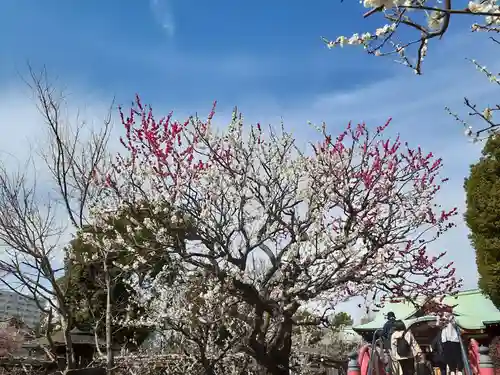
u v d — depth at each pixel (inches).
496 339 681.6
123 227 490.3
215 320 451.8
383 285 473.1
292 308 437.4
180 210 465.1
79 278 552.7
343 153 470.0
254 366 502.0
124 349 605.6
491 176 772.6
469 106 203.2
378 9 159.2
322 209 459.8
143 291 525.7
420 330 386.9
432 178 479.8
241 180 483.8
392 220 471.5
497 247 737.0
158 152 468.1
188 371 528.4
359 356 370.0
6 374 590.9
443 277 482.3
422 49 183.5
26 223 432.8
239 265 458.6
